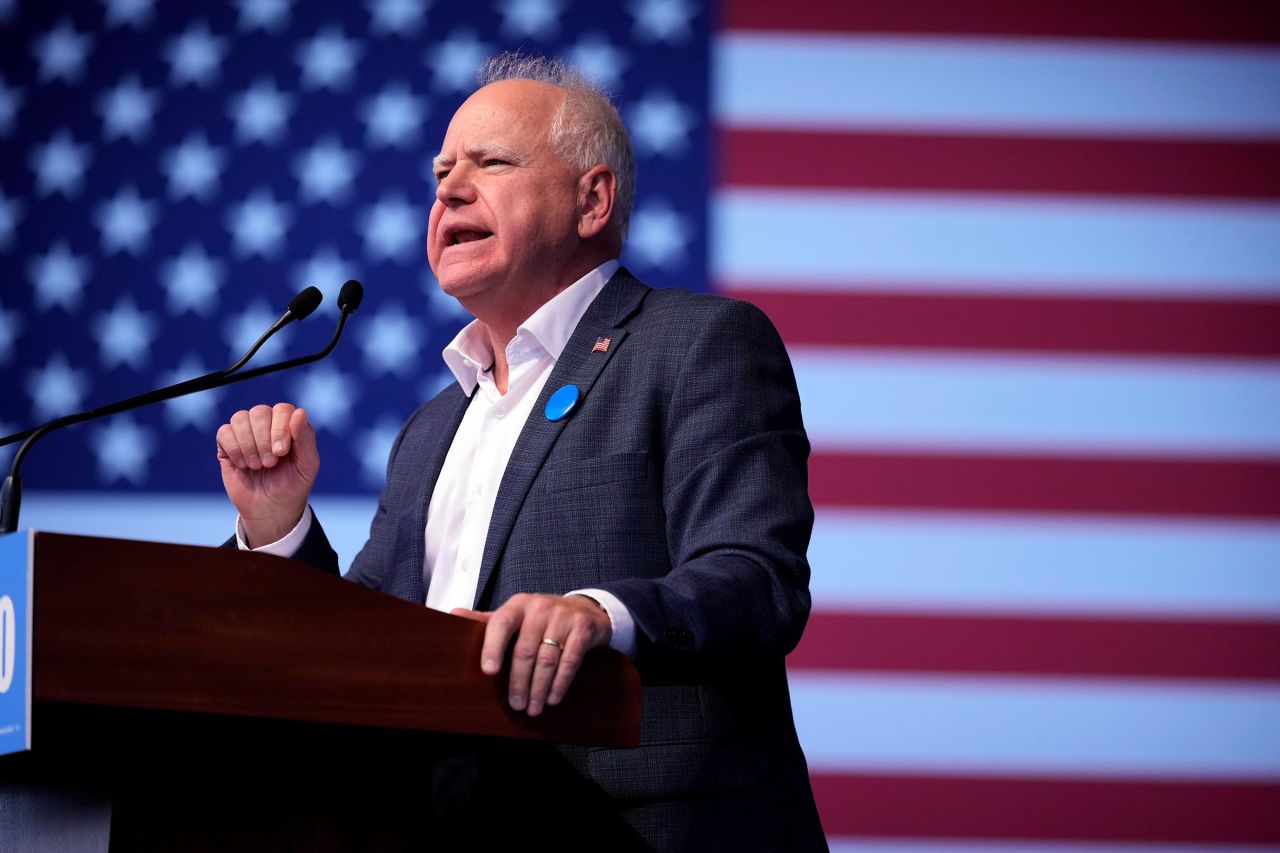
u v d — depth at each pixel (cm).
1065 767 1435
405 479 785
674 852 585
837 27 1639
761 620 560
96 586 405
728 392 664
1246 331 1538
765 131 1611
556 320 752
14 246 1622
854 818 1424
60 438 1561
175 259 1619
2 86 1672
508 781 618
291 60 1678
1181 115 1603
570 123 792
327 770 495
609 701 493
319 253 1619
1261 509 1491
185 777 465
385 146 1650
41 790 471
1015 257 1562
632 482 652
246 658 423
